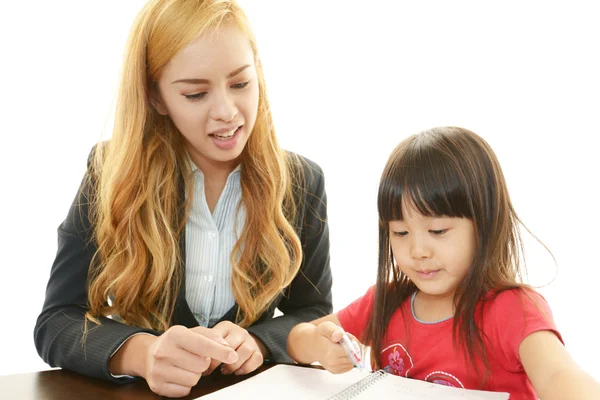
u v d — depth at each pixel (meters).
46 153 1.83
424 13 1.57
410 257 0.84
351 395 0.73
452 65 1.54
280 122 1.73
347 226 1.70
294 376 0.83
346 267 1.71
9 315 1.81
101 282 1.05
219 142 0.96
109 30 1.82
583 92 1.41
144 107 1.02
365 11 1.65
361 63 1.66
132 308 1.06
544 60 1.44
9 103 1.80
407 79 1.60
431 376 0.86
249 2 1.73
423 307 0.92
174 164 1.06
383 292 0.94
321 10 1.69
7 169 1.81
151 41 0.94
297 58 1.72
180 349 0.79
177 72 0.92
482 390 0.81
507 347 0.80
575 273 1.41
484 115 1.49
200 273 1.10
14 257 1.81
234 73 0.92
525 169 1.45
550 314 0.81
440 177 0.80
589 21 1.40
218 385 0.83
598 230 1.40
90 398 0.78
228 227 1.11
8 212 1.81
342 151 1.70
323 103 1.70
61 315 1.00
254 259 1.10
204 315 1.11
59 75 1.82
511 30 1.47
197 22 0.90
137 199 1.04
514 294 0.83
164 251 1.04
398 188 0.83
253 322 1.10
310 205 1.17
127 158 1.03
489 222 0.83
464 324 0.84
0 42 1.79
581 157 1.41
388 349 0.94
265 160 1.09
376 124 1.66
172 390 0.79
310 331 0.92
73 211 1.10
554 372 0.70
